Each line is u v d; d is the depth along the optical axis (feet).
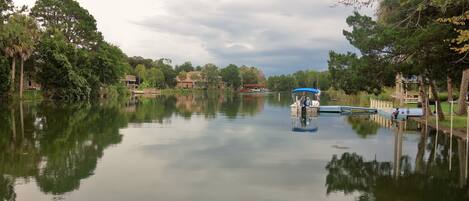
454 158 57.41
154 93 397.39
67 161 51.60
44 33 210.38
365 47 85.25
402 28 70.44
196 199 36.65
